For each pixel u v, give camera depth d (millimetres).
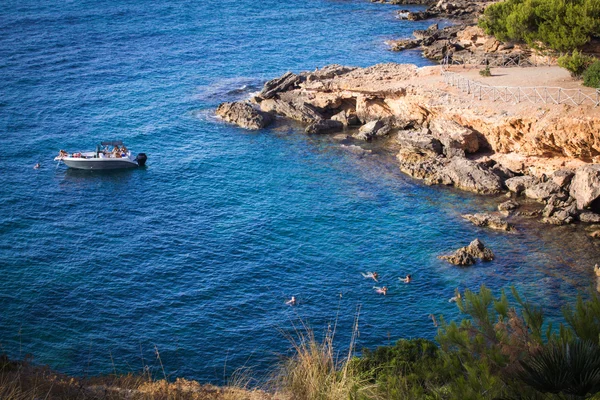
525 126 80062
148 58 129375
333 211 75062
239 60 129625
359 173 84875
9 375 21531
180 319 55812
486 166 82500
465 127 87125
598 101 78750
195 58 130250
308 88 104688
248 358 50531
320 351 19406
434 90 93688
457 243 67625
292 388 18453
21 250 66438
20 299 57969
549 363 12156
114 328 54406
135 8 164125
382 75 103750
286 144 94375
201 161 88750
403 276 61812
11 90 110312
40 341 52344
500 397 13812
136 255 66125
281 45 139375
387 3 177750
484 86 91000
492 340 16109
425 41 138250
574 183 74250
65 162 85688
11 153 89688
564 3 101375
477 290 58875
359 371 23078
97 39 139750
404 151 88562
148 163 88250
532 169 81000
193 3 171125
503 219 71625
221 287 60750
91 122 100375
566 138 76312
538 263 63406
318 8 171625
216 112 104688
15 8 160125
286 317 55906
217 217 74312
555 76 92812
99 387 21578
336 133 98625
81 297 58719
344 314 56156
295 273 63000
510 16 107938
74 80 116312
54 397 19984
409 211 74750
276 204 77062
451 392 15023
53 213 74875
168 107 106750
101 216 74375
